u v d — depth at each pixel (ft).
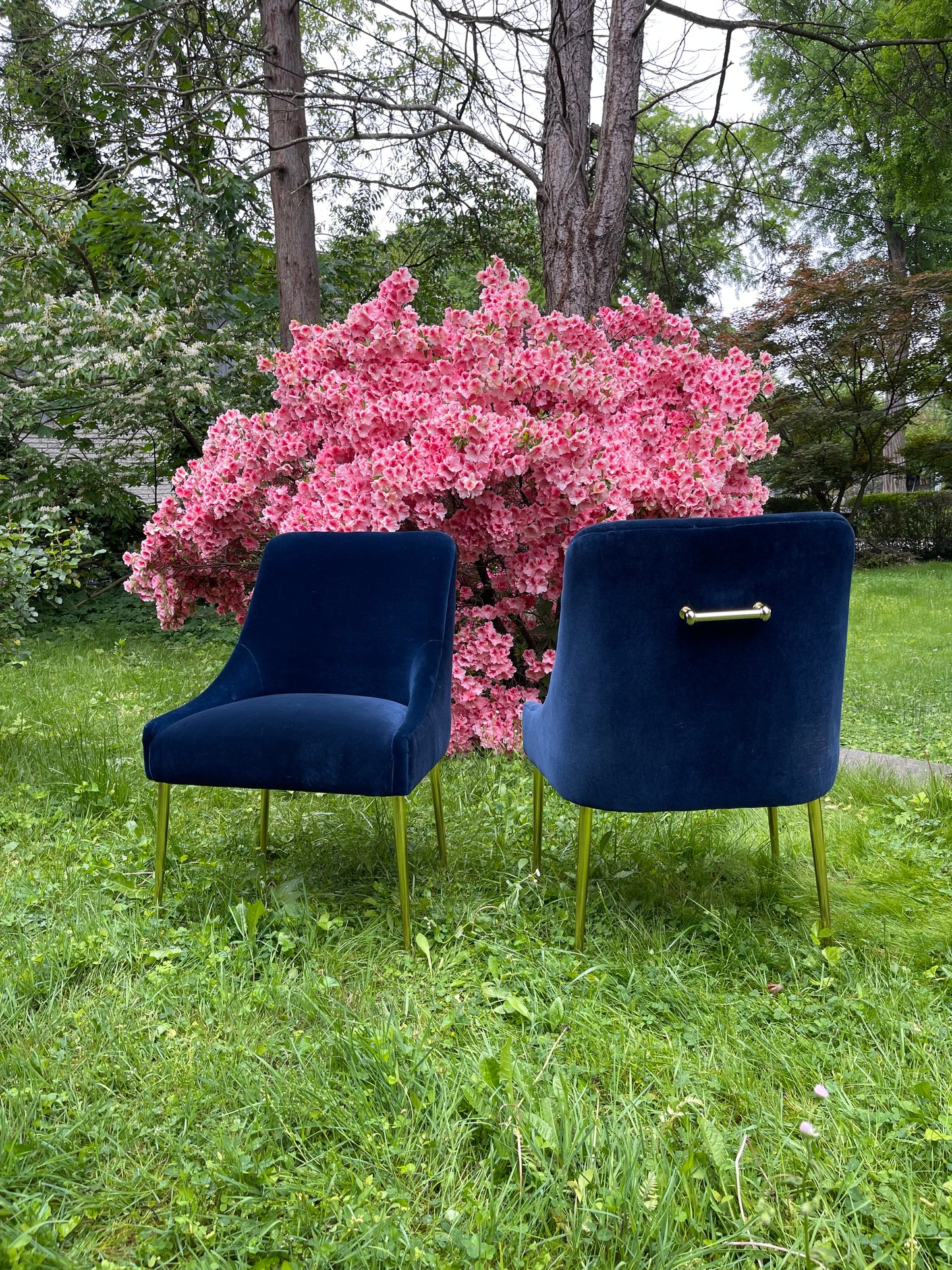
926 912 7.18
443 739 7.91
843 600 6.03
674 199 26.27
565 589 6.04
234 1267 3.59
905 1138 4.38
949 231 61.87
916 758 12.48
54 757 10.97
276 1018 5.53
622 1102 4.60
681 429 13.48
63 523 25.29
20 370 24.73
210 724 6.94
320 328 13.12
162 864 7.09
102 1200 3.94
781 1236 3.80
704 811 9.50
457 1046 5.19
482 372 11.81
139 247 27.14
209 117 24.72
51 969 5.86
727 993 5.90
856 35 26.84
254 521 13.47
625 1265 3.59
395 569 8.52
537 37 20.35
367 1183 3.98
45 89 25.95
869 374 42.47
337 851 8.57
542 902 7.34
